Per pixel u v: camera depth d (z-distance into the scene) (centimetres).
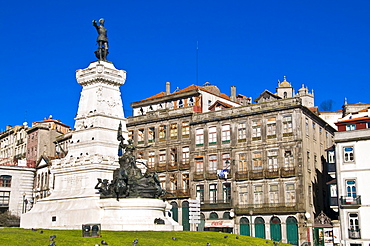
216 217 6719
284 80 9519
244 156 6694
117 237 3372
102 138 4694
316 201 6569
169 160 7344
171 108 7956
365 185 5641
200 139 7100
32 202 8100
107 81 4856
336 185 5909
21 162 8725
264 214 6328
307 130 6619
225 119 6912
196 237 3816
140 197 4228
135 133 7738
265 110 6588
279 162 6406
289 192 6266
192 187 6994
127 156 4356
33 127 9675
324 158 7125
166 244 3275
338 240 5900
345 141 5822
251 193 6512
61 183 4781
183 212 7012
